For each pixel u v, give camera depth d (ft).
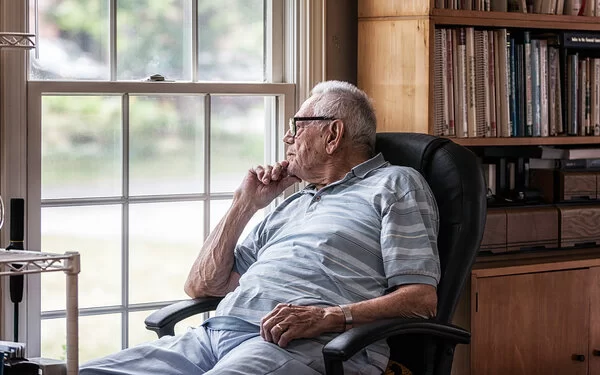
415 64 10.85
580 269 11.43
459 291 8.58
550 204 11.77
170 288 11.14
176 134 11.02
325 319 8.00
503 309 10.95
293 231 9.29
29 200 10.20
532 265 11.09
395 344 8.86
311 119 9.50
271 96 11.53
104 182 10.69
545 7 11.71
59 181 10.45
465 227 8.70
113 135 10.69
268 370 7.79
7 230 10.03
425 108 10.76
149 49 10.89
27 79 10.12
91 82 10.41
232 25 11.34
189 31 11.10
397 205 8.68
